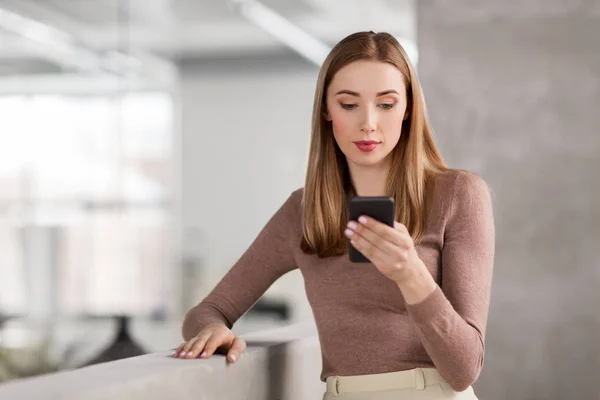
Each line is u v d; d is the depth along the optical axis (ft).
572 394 10.51
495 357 10.71
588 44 10.51
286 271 6.70
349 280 5.88
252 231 39.58
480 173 10.75
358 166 6.12
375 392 5.68
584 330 10.50
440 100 10.84
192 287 37.01
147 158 35.65
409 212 5.87
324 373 6.06
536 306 10.61
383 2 28.25
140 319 31.12
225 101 39.14
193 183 39.01
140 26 32.30
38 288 28.71
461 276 5.60
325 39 33.19
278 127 39.27
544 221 10.61
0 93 28.68
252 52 37.86
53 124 29.48
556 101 10.58
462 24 10.79
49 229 29.07
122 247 30.86
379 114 5.79
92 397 4.13
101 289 29.66
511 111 10.68
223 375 5.33
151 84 34.83
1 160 28.86
